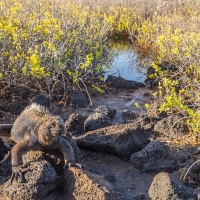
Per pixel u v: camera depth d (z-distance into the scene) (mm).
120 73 3131
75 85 2557
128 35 4320
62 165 1422
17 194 1280
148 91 2652
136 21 4508
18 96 2205
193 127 1712
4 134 1779
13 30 2229
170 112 1952
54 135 1346
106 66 2973
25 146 1402
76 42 2637
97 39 2979
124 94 2588
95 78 2680
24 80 2225
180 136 1778
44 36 2443
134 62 3410
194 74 2365
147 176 1547
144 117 1958
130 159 1631
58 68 2322
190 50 2434
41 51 2270
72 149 1430
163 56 2768
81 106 2293
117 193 1349
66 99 2275
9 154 1480
